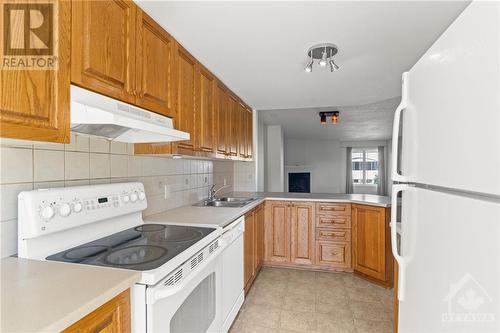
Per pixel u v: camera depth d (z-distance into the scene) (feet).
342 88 8.97
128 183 5.36
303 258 11.07
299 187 29.53
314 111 14.67
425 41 5.57
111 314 2.81
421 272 3.00
